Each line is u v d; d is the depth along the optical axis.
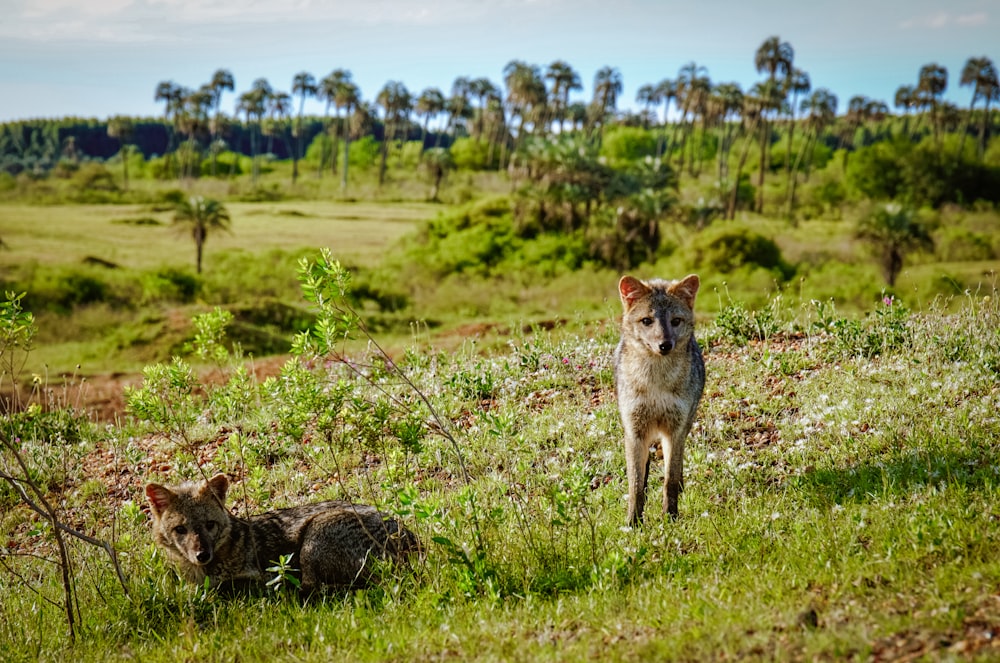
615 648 4.05
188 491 5.70
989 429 6.49
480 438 8.39
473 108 147.75
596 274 39.94
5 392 17.27
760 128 105.69
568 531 5.84
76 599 5.67
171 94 134.50
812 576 4.52
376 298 34.50
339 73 123.12
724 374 9.43
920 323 9.70
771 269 39.03
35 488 5.29
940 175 80.25
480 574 5.23
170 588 5.82
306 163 152.38
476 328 21.91
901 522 5.02
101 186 103.81
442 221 48.75
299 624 5.12
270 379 6.94
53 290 33.72
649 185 49.88
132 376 20.20
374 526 5.80
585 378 10.09
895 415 7.22
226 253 48.22
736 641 3.80
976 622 3.54
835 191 83.62
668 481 6.25
